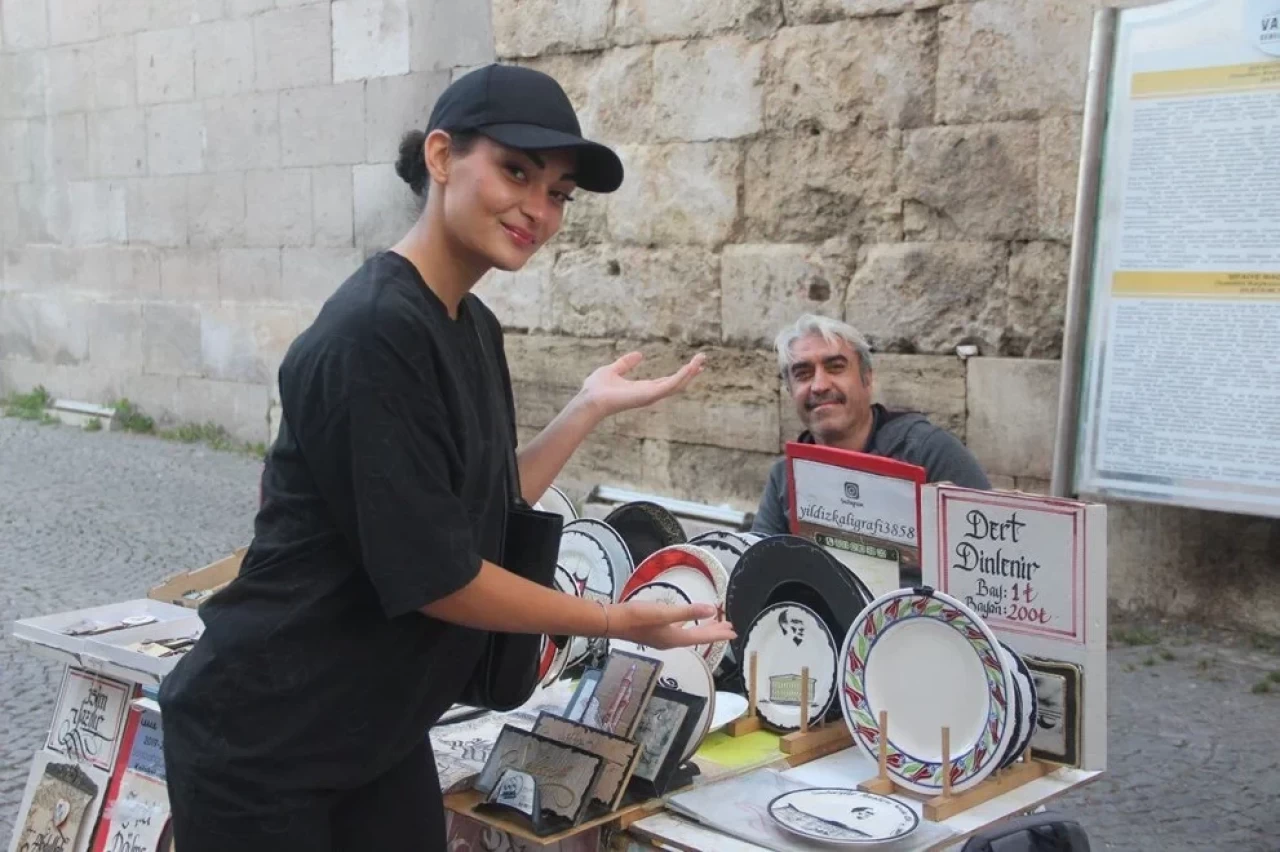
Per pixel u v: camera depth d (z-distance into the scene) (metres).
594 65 7.42
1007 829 2.40
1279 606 5.44
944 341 6.27
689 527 7.11
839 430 3.56
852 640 2.55
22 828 3.34
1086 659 2.46
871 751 2.50
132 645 3.12
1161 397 5.33
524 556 2.27
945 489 2.62
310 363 1.99
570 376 7.74
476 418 2.11
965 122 6.11
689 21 6.99
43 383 12.38
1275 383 5.08
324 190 9.84
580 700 2.62
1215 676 5.16
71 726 3.33
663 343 7.33
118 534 7.98
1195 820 4.05
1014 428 6.07
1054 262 5.92
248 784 2.06
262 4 10.03
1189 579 5.64
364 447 1.95
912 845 2.20
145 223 11.23
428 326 2.00
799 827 2.24
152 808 3.09
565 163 2.08
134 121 11.18
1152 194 5.31
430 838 2.30
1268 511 5.11
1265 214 5.07
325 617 2.06
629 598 3.04
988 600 2.57
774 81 6.71
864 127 6.44
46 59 11.88
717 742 2.71
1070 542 2.46
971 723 2.40
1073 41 5.76
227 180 10.52
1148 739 4.64
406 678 2.12
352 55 9.48
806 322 3.61
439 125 2.08
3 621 6.31
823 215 6.63
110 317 11.65
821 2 6.51
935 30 6.16
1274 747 4.54
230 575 3.76
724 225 6.98
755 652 2.79
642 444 7.45
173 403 11.23
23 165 12.26
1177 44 5.25
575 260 7.62
